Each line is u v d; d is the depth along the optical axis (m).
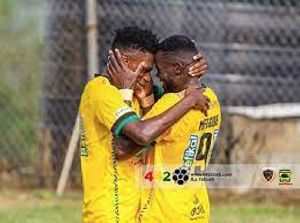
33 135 37.69
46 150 36.41
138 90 16.20
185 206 15.61
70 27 36.56
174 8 36.75
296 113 34.03
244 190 33.12
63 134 36.31
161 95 16.78
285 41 37.84
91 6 33.38
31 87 39.72
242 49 37.34
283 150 33.66
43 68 37.06
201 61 15.88
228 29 37.31
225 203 32.03
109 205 15.73
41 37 39.22
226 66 37.12
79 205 31.73
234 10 37.44
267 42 37.75
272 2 37.88
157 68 16.09
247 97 37.22
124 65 15.88
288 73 37.78
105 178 15.82
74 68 36.41
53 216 29.09
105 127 15.80
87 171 16.12
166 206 15.55
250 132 34.12
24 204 31.89
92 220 15.91
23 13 58.09
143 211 15.80
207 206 16.08
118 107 15.40
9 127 38.12
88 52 33.38
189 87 15.62
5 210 30.28
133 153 15.70
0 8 59.88
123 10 36.12
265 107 35.16
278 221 28.17
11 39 46.72
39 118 37.00
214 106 15.98
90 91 16.02
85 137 16.16
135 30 16.11
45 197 33.34
